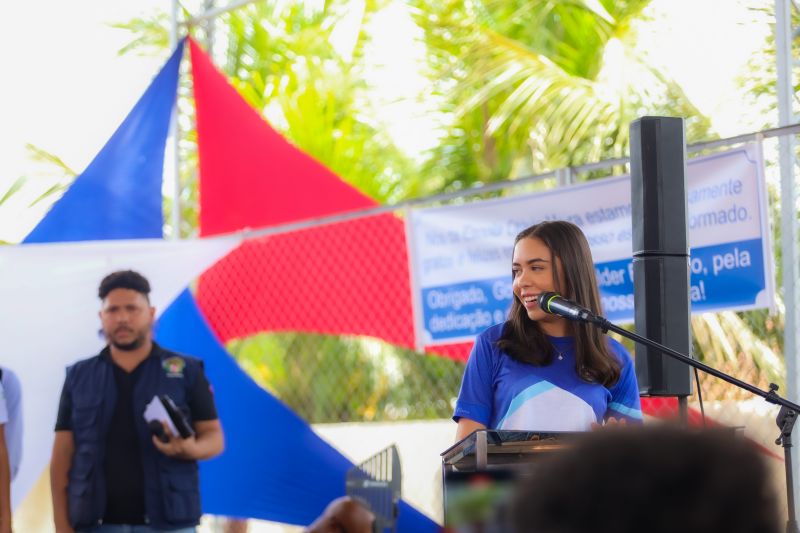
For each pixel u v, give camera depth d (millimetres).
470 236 6285
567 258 3680
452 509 1537
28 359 6488
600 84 9328
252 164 7738
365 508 1811
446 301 6395
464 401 3736
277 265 7621
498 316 6148
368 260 7172
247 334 7750
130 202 7531
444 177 11375
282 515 7289
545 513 796
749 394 6301
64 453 5578
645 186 3959
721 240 5328
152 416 5375
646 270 3932
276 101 11773
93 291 6691
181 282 7035
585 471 792
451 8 10656
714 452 788
